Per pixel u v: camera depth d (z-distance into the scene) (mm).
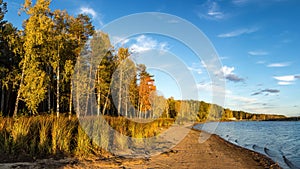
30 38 19156
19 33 21344
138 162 8828
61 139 9312
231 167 8969
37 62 19781
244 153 13531
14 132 8750
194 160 9875
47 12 20656
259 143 22172
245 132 37219
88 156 9055
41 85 19391
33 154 8188
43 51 20938
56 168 7219
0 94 28109
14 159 7723
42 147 8586
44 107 29438
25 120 10242
